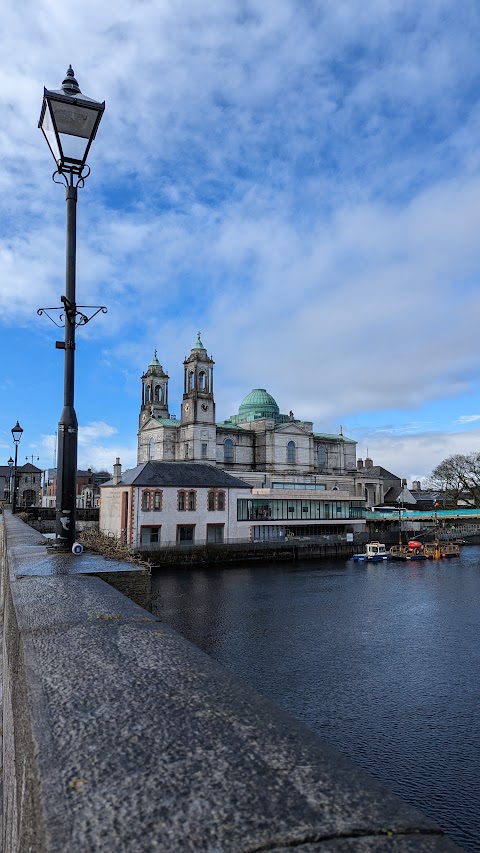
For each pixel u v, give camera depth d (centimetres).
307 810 180
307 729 250
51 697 286
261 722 255
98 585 633
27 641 394
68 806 188
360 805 184
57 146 905
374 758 1814
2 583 1422
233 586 5134
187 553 6544
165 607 4128
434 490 12438
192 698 285
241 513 7462
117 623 448
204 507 7000
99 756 221
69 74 906
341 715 2158
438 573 6250
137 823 176
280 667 2739
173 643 393
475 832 1412
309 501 8244
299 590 4953
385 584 5378
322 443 11200
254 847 160
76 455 970
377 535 8825
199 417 9581
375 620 3756
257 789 194
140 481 6575
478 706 2242
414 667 2742
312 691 2412
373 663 2805
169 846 163
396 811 181
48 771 212
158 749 226
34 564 795
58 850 165
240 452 10400
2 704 604
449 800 1568
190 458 9519
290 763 214
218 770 208
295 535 7994
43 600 536
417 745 1905
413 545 8519
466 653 2988
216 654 2947
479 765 1764
